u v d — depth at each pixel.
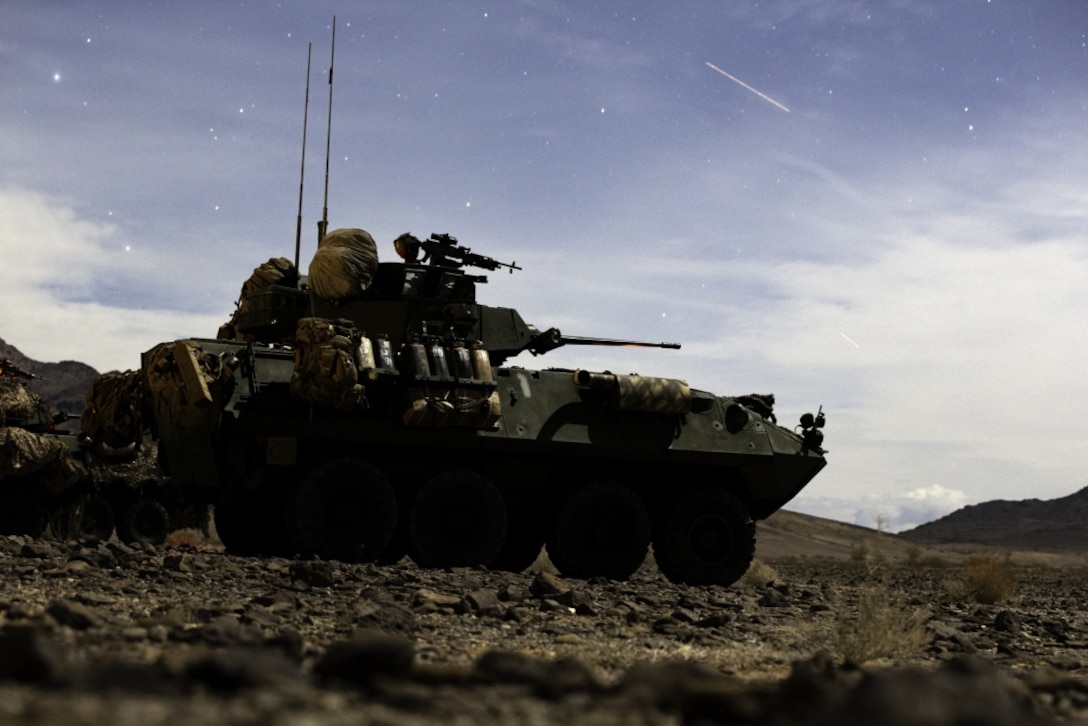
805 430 17.44
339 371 13.76
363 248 15.72
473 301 16.53
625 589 13.31
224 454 14.41
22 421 23.70
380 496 14.39
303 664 5.15
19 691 3.30
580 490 15.79
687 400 16.30
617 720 3.54
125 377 15.96
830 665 6.36
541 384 15.93
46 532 22.86
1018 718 3.28
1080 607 16.47
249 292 17.12
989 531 117.94
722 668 7.00
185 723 2.83
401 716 3.34
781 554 52.53
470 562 14.90
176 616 7.51
